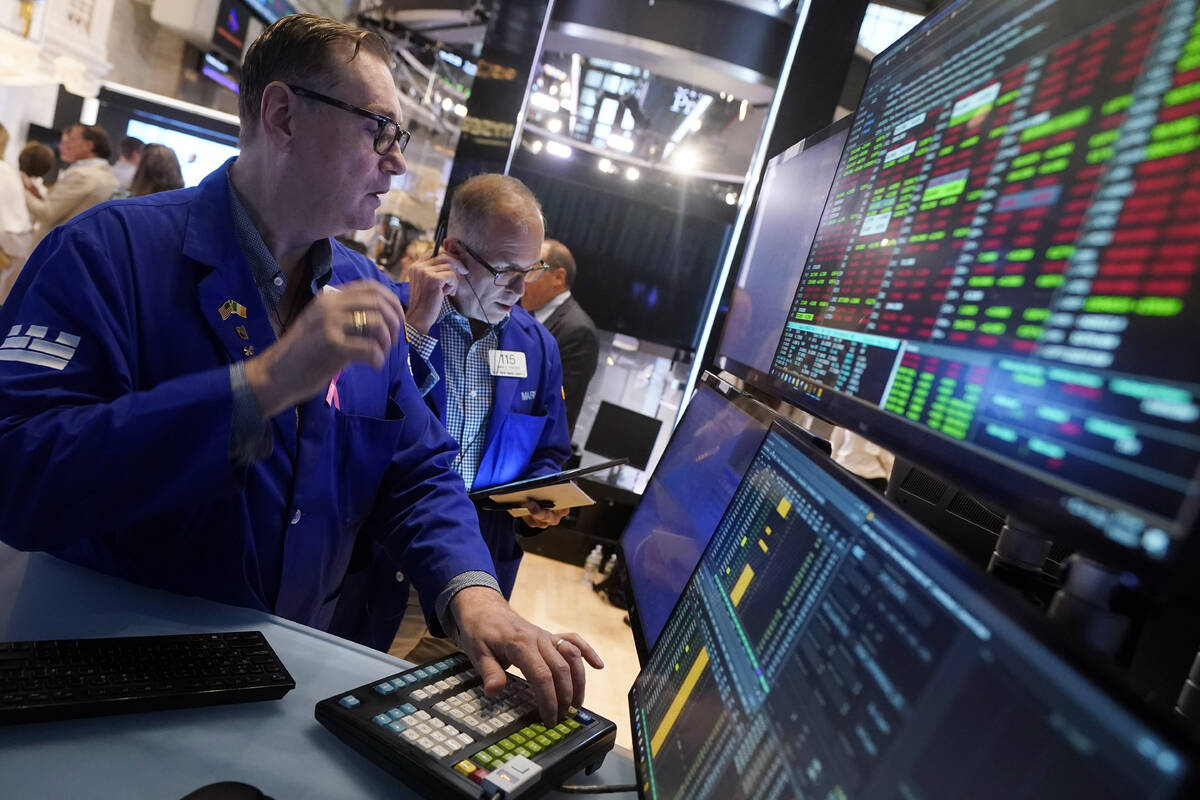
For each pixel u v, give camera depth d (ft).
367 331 2.76
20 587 3.20
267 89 3.60
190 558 3.55
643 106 13.39
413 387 4.74
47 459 2.74
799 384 3.16
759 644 2.06
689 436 4.35
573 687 3.09
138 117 16.25
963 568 1.34
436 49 20.35
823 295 3.17
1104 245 1.48
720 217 13.78
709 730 2.12
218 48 26.81
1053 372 1.53
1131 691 0.94
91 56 22.44
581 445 14.58
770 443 2.81
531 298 11.29
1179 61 1.38
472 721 2.77
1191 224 1.25
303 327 2.80
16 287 3.45
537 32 11.55
